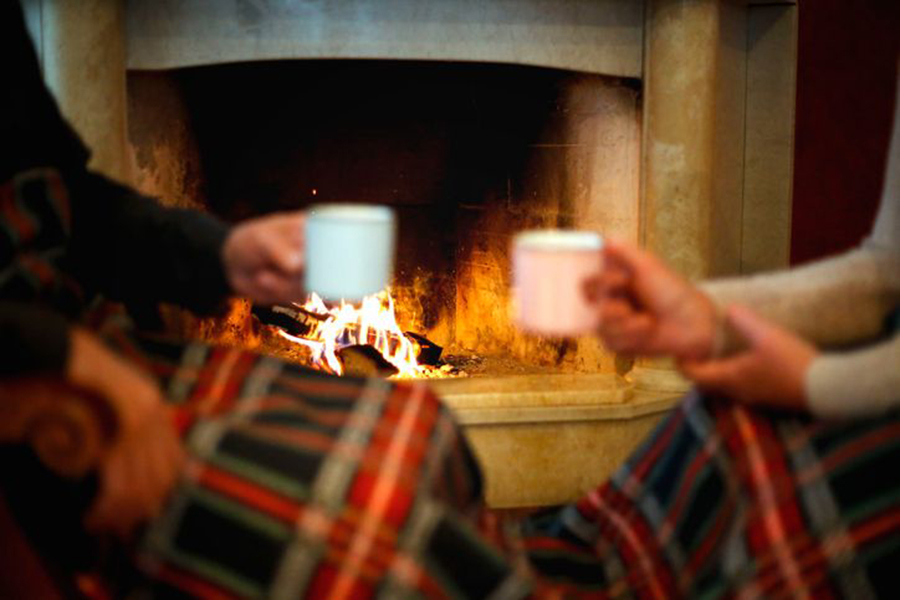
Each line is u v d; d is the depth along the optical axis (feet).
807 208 8.14
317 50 6.86
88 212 3.64
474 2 6.90
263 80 8.82
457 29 6.91
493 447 6.61
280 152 9.02
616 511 3.44
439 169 9.32
